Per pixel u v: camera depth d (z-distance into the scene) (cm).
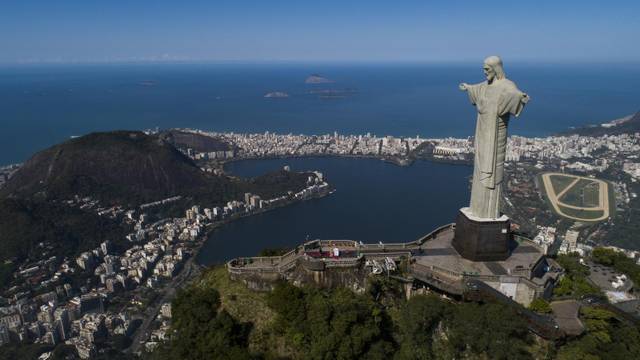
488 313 4959
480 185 5850
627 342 5269
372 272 5788
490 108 5559
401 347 5275
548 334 4975
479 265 5841
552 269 6175
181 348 5397
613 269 7300
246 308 5756
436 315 5175
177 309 5866
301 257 5884
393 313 5609
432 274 5628
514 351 4841
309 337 5141
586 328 5222
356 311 5081
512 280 5484
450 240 6744
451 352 5200
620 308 5844
